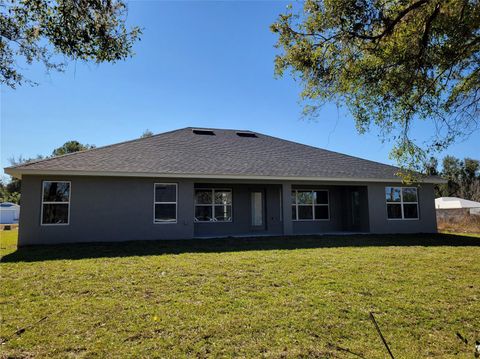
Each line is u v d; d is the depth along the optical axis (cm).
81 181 1234
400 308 536
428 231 1636
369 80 658
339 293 602
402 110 698
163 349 396
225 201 1595
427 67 635
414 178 830
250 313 505
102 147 1442
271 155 1677
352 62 650
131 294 587
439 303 560
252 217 1628
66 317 484
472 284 666
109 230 1248
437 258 921
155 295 583
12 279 678
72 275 707
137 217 1284
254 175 1414
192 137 1739
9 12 472
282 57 686
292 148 1817
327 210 1745
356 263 843
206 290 611
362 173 1603
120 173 1244
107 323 464
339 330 455
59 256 927
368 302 558
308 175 1492
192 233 1341
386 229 1585
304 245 1152
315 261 860
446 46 602
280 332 445
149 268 771
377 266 812
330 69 660
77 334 431
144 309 516
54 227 1191
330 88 683
